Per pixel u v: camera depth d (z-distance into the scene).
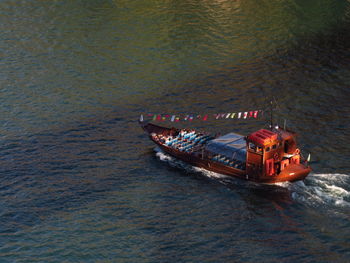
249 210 135.50
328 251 118.75
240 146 154.38
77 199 140.88
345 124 176.75
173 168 157.62
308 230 126.44
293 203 137.62
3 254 119.00
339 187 143.00
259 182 147.00
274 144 143.75
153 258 118.25
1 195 142.38
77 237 125.06
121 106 196.75
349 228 126.31
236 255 118.62
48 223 130.50
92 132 178.38
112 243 123.12
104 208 136.88
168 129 173.62
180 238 124.94
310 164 153.88
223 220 131.62
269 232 126.31
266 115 185.88
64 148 167.88
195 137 168.00
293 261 115.88
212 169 154.50
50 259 117.62
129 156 164.12
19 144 169.12
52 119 186.12
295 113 186.25
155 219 132.38
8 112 190.12
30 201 139.62
